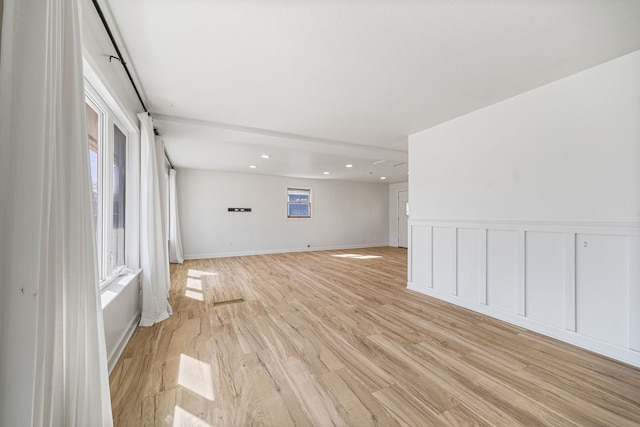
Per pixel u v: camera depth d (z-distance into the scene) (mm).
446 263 3203
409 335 2270
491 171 2715
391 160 5344
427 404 1422
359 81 2232
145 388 1546
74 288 928
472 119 2898
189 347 2051
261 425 1273
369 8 1412
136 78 2146
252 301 3197
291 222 7680
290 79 2197
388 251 7840
